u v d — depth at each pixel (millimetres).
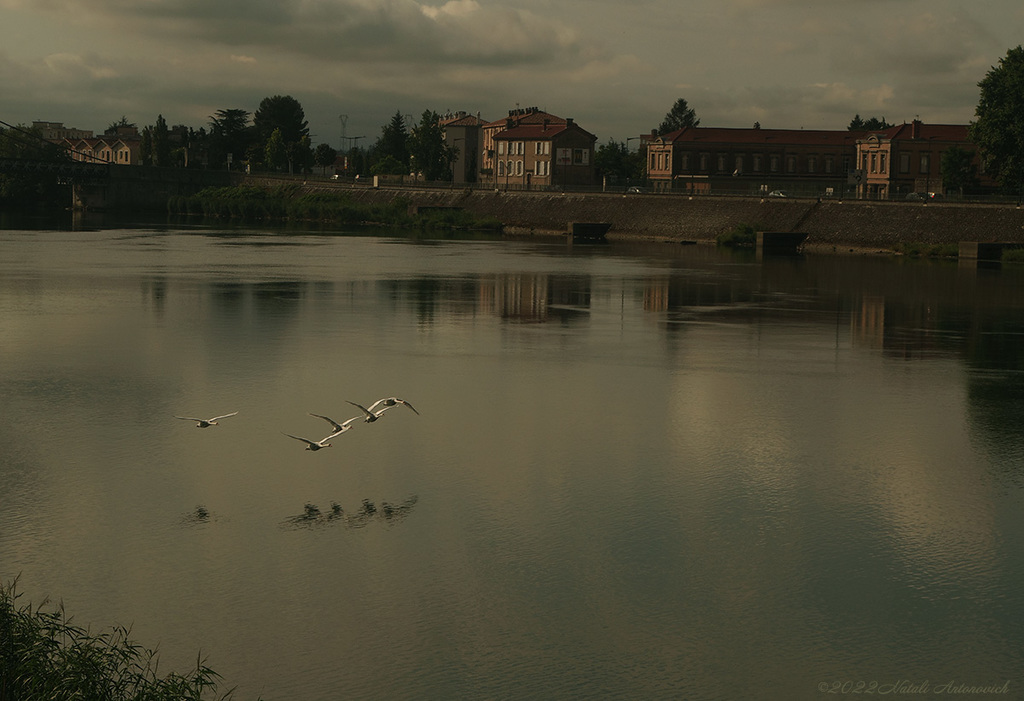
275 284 81438
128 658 19250
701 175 172875
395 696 20578
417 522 29141
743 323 65375
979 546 28109
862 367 51375
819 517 30078
